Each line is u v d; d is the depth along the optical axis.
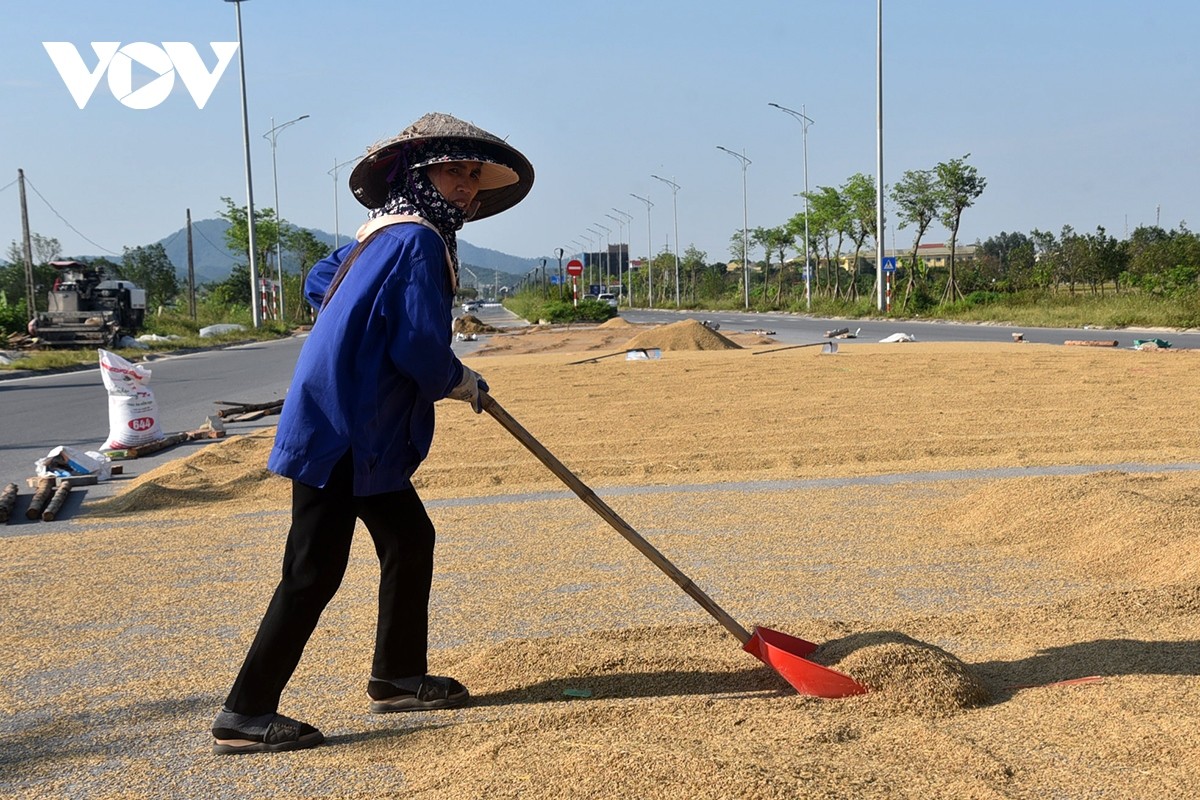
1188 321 27.77
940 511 6.21
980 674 3.57
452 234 3.44
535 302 70.81
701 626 4.18
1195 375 13.38
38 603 4.95
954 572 4.99
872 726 3.06
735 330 32.91
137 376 10.73
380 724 3.38
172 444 10.96
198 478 8.23
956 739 2.91
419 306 3.14
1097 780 2.66
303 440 3.14
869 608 4.47
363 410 3.16
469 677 3.78
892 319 41.03
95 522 6.92
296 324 58.75
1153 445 8.55
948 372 14.64
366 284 3.18
